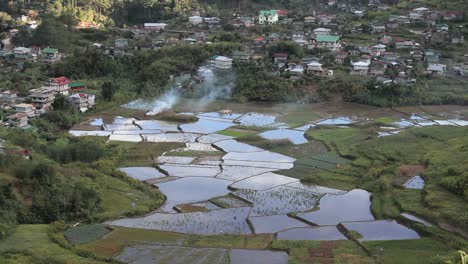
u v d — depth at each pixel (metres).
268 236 81.94
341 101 168.50
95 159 112.69
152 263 72.31
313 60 188.75
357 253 75.69
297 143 130.88
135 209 90.38
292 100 168.88
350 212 91.94
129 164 115.44
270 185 105.00
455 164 104.31
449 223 83.25
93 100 159.12
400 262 72.00
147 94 171.88
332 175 109.44
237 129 141.88
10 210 82.50
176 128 142.75
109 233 81.56
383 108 162.00
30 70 183.88
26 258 70.19
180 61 186.88
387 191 98.00
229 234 82.69
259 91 170.75
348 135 134.50
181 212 91.69
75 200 87.69
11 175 90.00
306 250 76.31
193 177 108.81
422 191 95.62
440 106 163.62
